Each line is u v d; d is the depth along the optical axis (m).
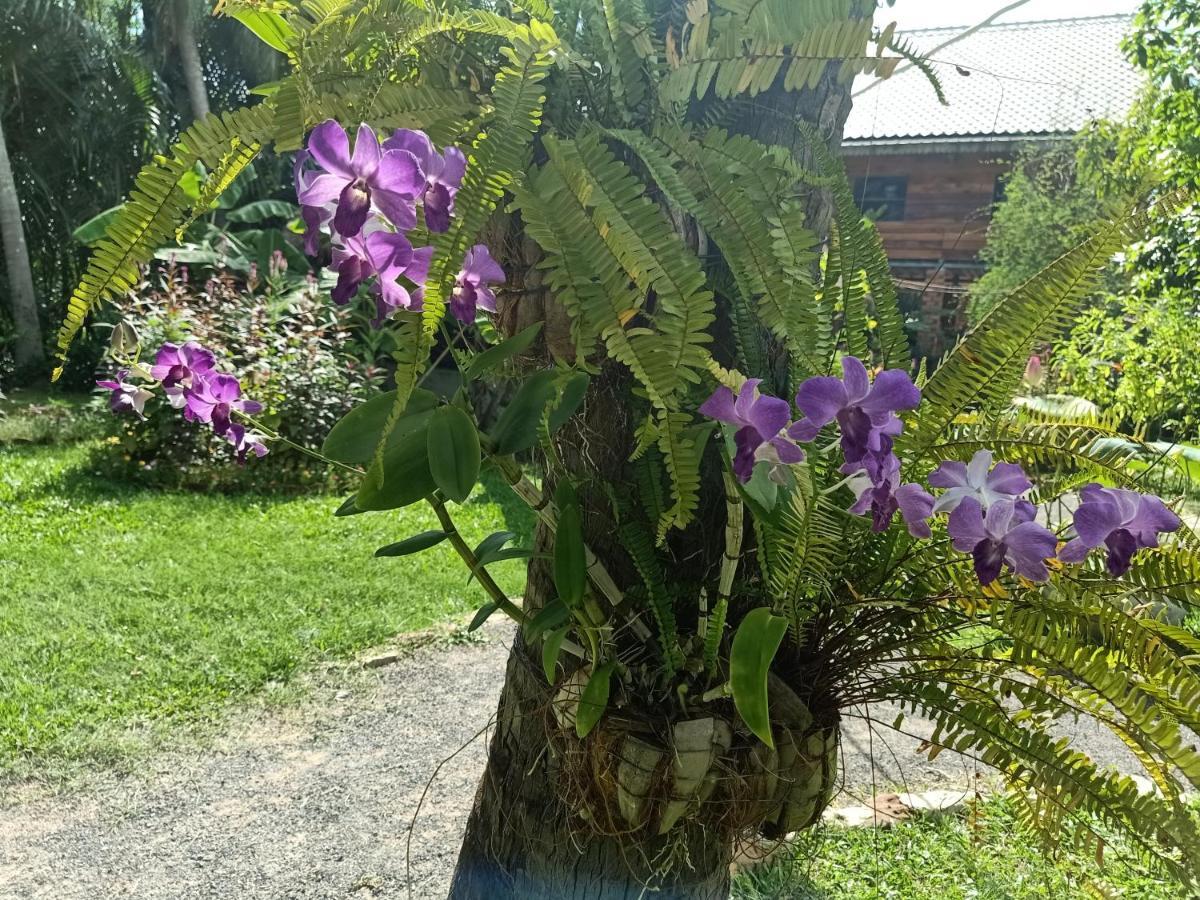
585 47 0.98
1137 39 6.04
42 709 3.51
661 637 1.15
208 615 4.41
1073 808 1.13
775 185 0.95
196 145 0.80
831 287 1.10
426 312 0.74
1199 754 0.98
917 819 2.78
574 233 0.82
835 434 1.06
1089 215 9.56
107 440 6.97
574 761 1.22
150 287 7.59
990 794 2.88
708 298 0.79
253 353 6.86
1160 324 4.74
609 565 1.25
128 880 2.71
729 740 1.13
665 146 0.94
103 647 4.01
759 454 0.91
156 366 1.46
